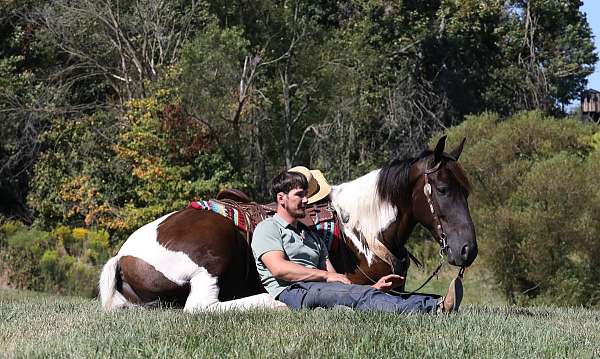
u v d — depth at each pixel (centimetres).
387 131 3422
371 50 3491
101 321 690
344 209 838
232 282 819
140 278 814
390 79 3538
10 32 3372
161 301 818
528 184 2064
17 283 2308
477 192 2164
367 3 3644
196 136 2642
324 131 3278
